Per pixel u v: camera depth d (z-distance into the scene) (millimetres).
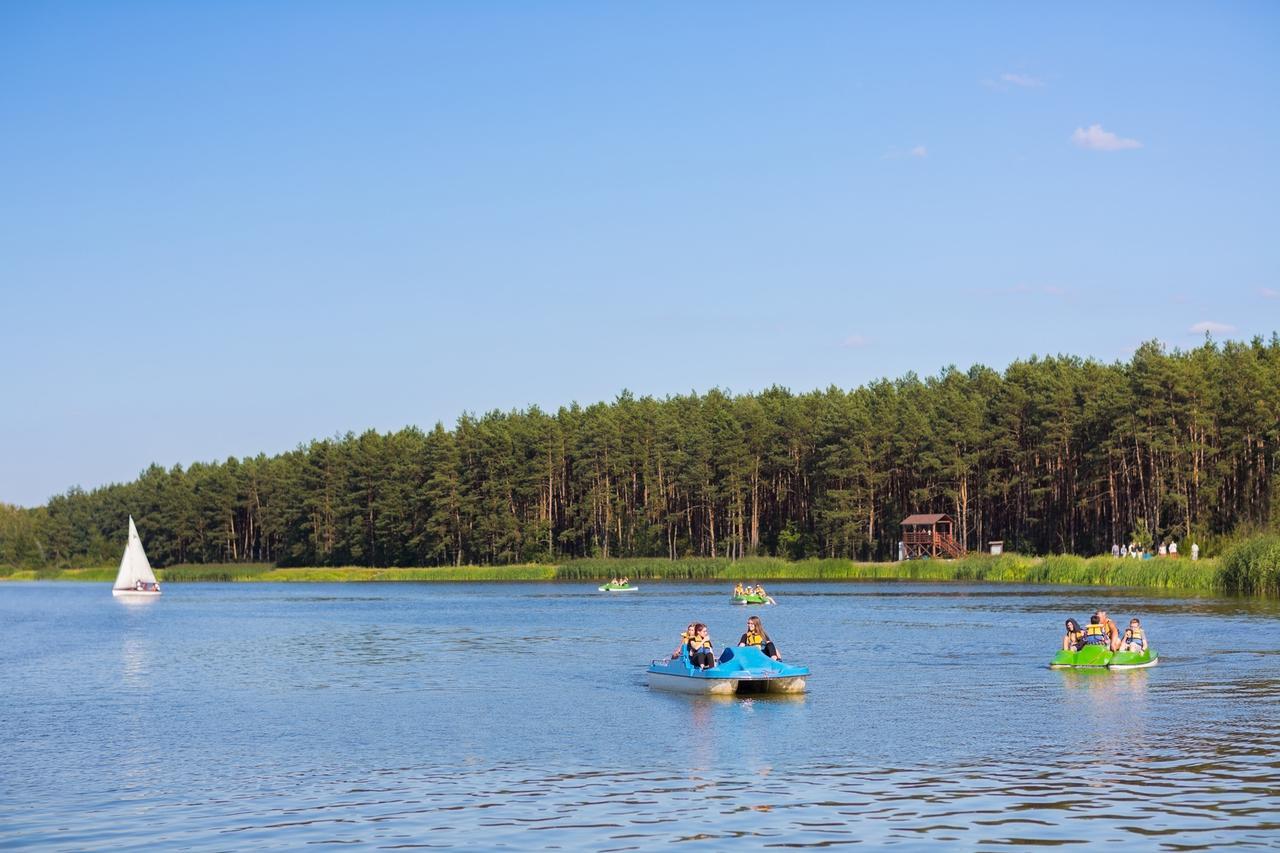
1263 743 26734
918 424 138500
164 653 54719
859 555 145125
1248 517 100375
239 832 20500
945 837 19219
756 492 151125
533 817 21078
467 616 76188
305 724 32250
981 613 66625
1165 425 117812
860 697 35219
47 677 45250
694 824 20344
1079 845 18656
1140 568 89562
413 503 163750
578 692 37812
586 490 159625
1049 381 133000
